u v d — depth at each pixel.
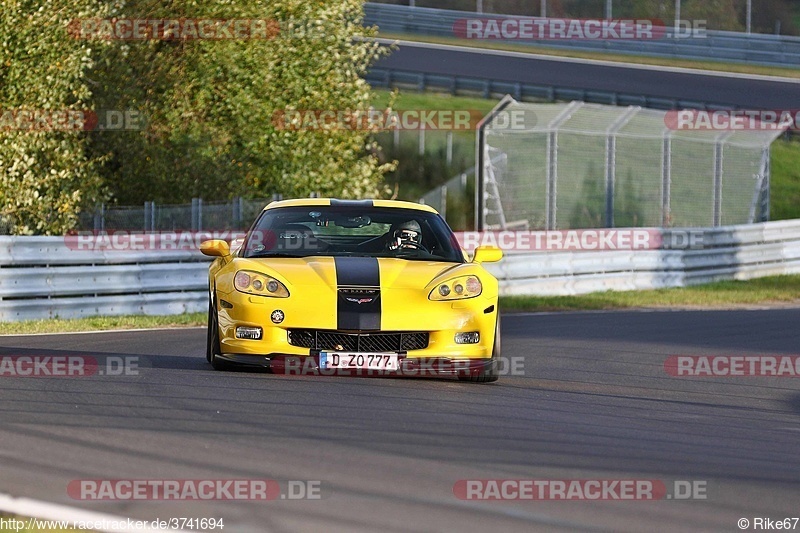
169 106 74.50
